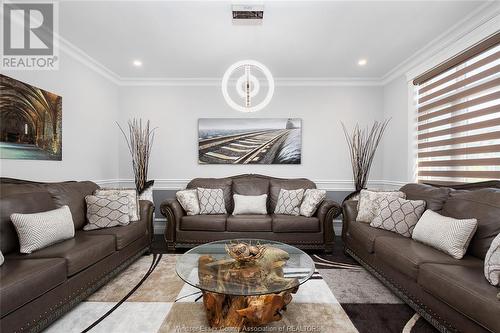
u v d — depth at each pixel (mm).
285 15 2395
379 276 2285
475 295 1303
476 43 2451
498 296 1235
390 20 2477
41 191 2299
